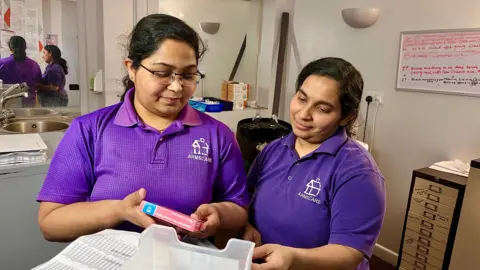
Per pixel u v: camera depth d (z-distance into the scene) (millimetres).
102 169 874
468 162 2240
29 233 1867
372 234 892
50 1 2586
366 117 2775
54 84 2715
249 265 648
